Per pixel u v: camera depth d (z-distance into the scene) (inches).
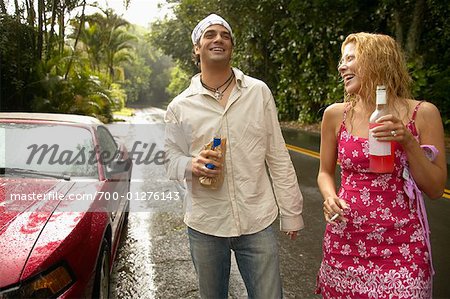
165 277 169.9
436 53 591.5
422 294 85.2
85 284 109.0
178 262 184.9
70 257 105.4
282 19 738.2
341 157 92.0
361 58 87.5
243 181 102.0
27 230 108.0
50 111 642.2
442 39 574.6
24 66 606.5
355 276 89.0
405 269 85.3
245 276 106.8
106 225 134.1
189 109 103.7
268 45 922.1
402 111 87.6
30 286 94.6
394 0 571.2
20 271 95.0
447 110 541.0
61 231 109.7
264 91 105.7
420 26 568.4
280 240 208.2
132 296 154.1
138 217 245.4
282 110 952.9
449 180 314.5
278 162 107.8
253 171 102.6
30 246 102.1
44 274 97.5
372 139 82.6
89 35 1290.6
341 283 91.3
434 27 592.7
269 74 1021.8
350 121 91.7
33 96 630.5
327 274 94.3
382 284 86.4
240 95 102.7
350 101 94.0
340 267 91.0
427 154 84.9
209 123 102.2
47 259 99.4
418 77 538.0
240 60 1006.4
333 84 719.7
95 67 1347.2
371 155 83.2
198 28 103.9
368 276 87.6
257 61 1011.9
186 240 211.5
